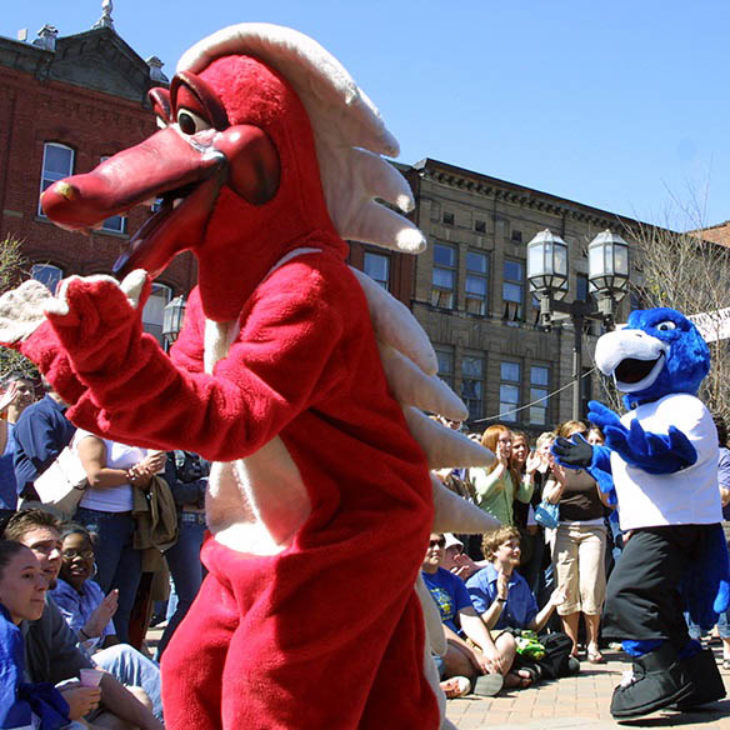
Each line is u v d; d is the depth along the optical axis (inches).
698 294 823.1
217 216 75.2
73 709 127.1
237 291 77.6
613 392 899.4
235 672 71.8
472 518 90.7
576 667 248.8
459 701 210.5
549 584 292.5
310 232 79.0
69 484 194.4
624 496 175.6
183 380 63.0
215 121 75.7
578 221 1176.2
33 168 844.0
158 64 916.0
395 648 78.8
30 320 64.3
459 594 234.1
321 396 73.6
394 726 77.1
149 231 71.6
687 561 175.3
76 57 875.4
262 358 67.9
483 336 1105.4
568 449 189.5
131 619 223.8
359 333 77.0
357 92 79.6
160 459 202.1
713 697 173.5
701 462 172.4
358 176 85.9
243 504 82.0
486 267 1126.4
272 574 73.4
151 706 152.6
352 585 73.3
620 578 173.3
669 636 172.7
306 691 70.9
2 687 115.2
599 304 406.3
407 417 87.1
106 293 55.9
